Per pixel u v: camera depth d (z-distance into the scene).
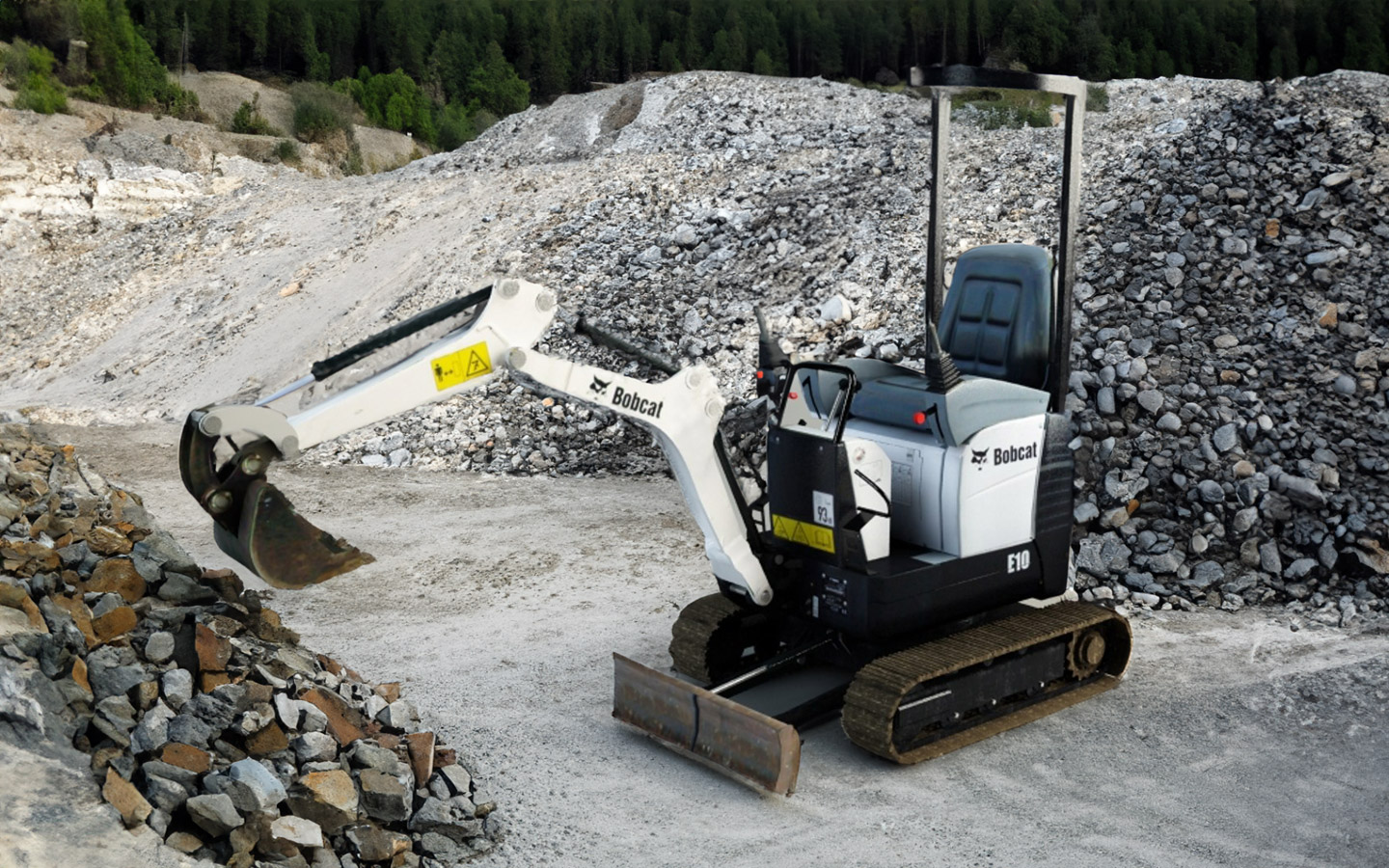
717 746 6.43
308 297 20.08
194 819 5.04
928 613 6.78
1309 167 12.95
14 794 4.84
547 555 10.59
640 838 5.83
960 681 6.69
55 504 6.92
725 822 5.99
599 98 26.27
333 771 5.54
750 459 12.55
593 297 16.52
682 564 10.27
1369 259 11.48
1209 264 11.93
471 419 14.51
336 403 5.36
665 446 6.71
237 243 23.56
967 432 6.73
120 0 53.84
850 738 6.54
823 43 72.88
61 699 5.37
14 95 33.38
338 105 56.78
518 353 5.82
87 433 15.99
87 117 30.69
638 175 20.53
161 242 24.75
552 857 5.64
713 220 17.81
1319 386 10.20
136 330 21.30
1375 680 7.43
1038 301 7.41
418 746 5.97
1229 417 10.05
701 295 16.05
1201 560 9.14
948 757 6.66
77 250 25.77
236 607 6.38
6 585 5.66
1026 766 6.55
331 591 9.75
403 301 18.44
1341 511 9.09
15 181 26.28
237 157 28.77
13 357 21.61
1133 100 20.20
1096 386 10.70
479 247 19.25
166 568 6.41
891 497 7.15
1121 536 9.46
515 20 83.69
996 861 5.59
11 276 24.98
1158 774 6.43
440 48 82.12
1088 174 14.90
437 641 8.62
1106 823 5.93
